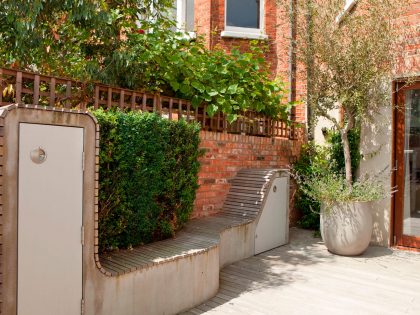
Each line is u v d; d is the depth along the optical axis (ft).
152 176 13.47
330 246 18.22
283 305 12.39
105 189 11.97
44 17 15.93
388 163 19.92
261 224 18.43
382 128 20.12
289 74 23.90
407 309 12.16
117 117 12.34
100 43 17.89
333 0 18.44
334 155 22.24
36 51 16.84
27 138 8.34
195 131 15.61
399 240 19.76
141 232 13.39
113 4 18.62
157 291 11.15
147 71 17.66
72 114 9.14
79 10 14.84
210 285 13.04
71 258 9.13
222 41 28.09
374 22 17.72
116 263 11.01
